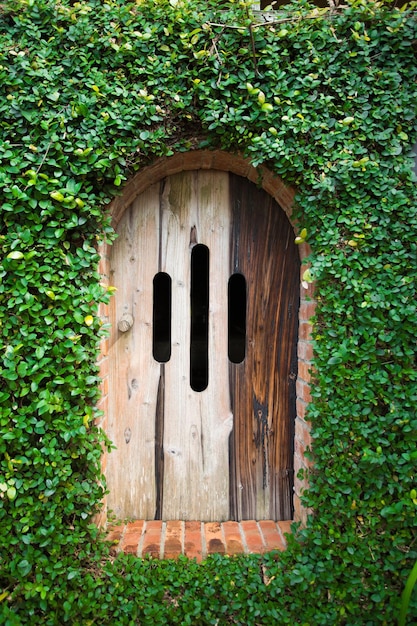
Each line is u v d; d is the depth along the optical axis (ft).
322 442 6.16
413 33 6.20
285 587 6.08
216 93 6.18
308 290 6.62
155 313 7.45
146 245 7.31
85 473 6.18
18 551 5.92
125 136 6.12
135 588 6.02
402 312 6.00
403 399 6.07
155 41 6.11
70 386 6.01
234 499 7.38
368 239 6.20
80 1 6.42
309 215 6.23
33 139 5.96
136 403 7.30
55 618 5.88
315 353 6.30
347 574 6.00
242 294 7.52
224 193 7.34
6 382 5.94
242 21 6.10
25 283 5.84
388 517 6.02
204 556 6.42
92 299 6.07
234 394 7.40
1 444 5.82
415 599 5.90
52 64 6.02
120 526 7.01
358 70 6.17
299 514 6.98
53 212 6.00
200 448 7.35
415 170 6.38
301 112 6.14
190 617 6.00
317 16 6.16
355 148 6.16
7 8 6.04
